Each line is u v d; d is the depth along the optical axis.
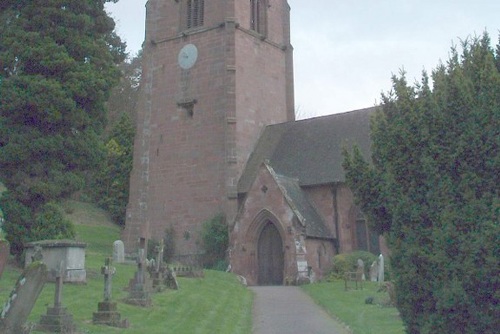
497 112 9.71
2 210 25.77
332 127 41.12
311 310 21.30
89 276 24.27
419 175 10.42
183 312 18.39
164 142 43.09
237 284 29.70
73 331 13.94
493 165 9.55
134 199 42.97
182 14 44.66
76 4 27.77
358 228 35.91
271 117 44.56
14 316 7.79
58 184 26.02
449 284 9.48
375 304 21.45
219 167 40.00
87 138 27.28
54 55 26.11
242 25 43.06
